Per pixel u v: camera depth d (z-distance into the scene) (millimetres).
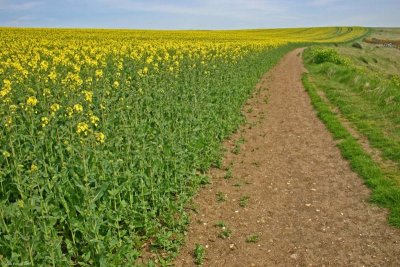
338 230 6695
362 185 8375
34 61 13891
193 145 9156
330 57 33781
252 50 31281
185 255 5922
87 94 8422
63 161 6344
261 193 8109
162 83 11867
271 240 6426
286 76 26703
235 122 12648
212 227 6719
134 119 8766
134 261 5484
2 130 6758
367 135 11586
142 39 39344
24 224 4750
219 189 8195
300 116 14797
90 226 5215
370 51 65750
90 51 20203
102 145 6793
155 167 6895
